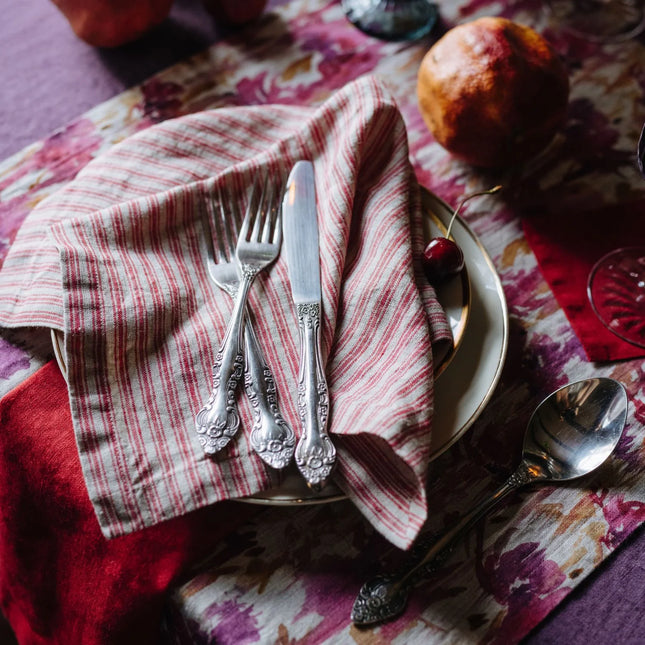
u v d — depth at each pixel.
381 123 0.68
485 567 0.60
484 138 0.70
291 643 0.58
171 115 0.79
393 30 0.84
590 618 0.59
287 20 0.85
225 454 0.58
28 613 0.65
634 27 0.84
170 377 0.60
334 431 0.58
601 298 0.69
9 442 0.62
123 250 0.64
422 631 0.58
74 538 0.61
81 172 0.69
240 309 0.62
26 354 0.66
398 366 0.60
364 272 0.63
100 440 0.58
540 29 0.84
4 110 0.79
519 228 0.73
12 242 0.72
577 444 0.62
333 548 0.61
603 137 0.78
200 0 0.85
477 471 0.63
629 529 0.61
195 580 0.60
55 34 0.84
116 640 0.60
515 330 0.68
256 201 0.67
